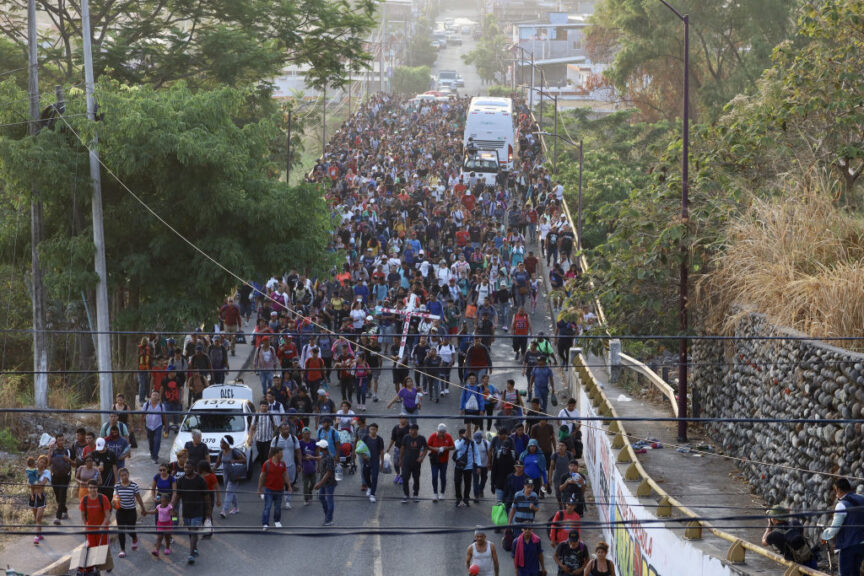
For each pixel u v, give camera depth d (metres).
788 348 21.33
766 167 31.42
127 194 37.62
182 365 35.25
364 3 62.59
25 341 49.22
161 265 38.09
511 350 43.34
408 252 50.91
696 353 29.83
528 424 31.67
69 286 35.12
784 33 85.31
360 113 122.31
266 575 23.61
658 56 91.50
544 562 23.50
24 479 29.81
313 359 34.59
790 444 20.89
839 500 16.19
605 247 31.75
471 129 80.31
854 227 24.23
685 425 27.33
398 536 26.11
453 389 38.66
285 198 38.31
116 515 24.67
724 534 17.08
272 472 25.86
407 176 76.38
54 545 25.12
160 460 31.69
